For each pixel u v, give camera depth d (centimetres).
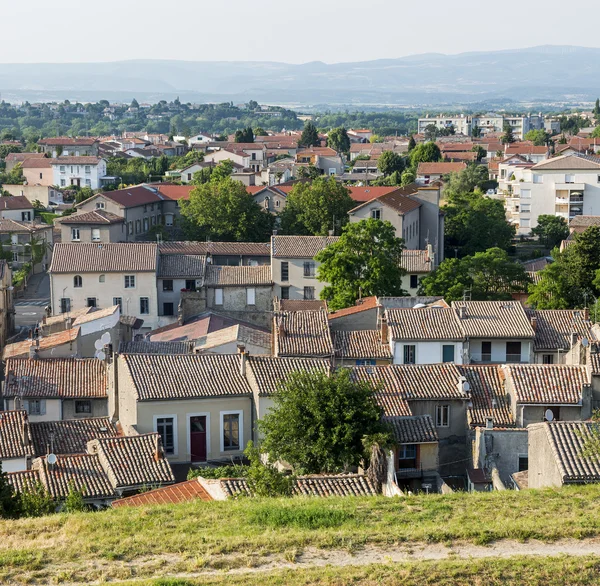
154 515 4569
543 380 6756
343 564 3831
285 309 11500
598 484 4819
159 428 6712
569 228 18588
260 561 3878
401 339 8600
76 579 3753
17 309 14600
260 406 6700
